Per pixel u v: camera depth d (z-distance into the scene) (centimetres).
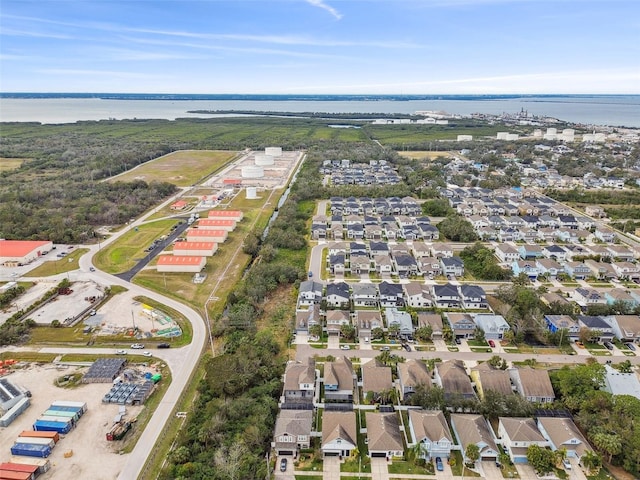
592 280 13462
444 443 7100
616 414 7500
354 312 11612
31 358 9706
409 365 8881
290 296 12544
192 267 14050
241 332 10450
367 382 8569
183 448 6962
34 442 7175
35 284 13275
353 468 6950
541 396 8275
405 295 12350
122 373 9119
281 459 7112
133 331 10725
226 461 6738
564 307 11119
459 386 8425
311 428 7556
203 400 8262
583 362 9619
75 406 8019
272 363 9256
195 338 10469
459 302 11938
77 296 12512
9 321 10956
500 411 7875
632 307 11256
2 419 7700
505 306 11369
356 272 13988
